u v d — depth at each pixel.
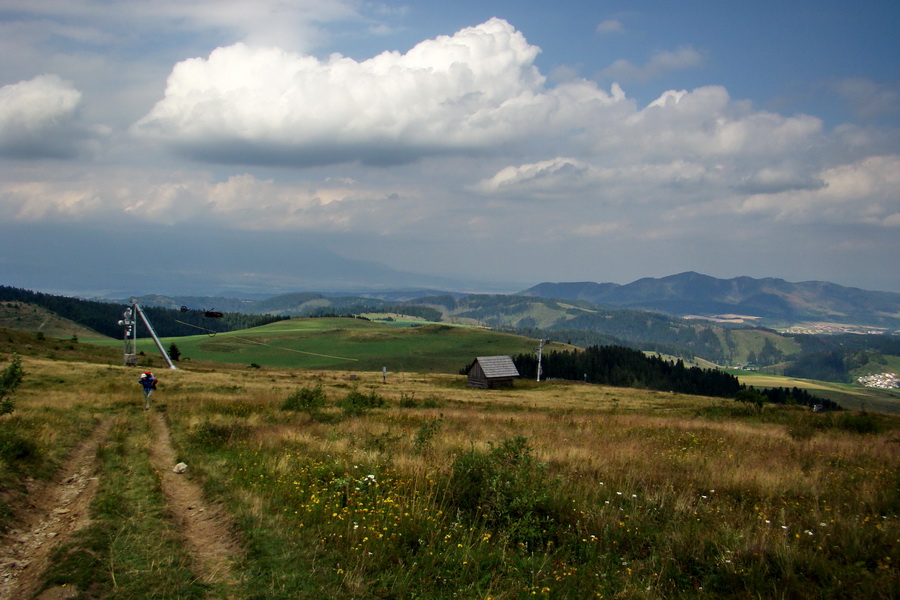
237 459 13.06
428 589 6.26
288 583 6.19
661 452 15.09
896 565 6.96
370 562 6.78
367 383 65.44
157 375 49.72
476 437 17.52
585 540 7.81
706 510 9.06
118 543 7.19
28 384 33.97
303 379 63.25
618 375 151.62
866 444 19.94
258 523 8.15
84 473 12.01
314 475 10.83
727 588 6.55
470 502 9.31
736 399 45.25
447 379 83.00
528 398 56.69
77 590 5.75
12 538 7.66
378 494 9.28
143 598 5.73
